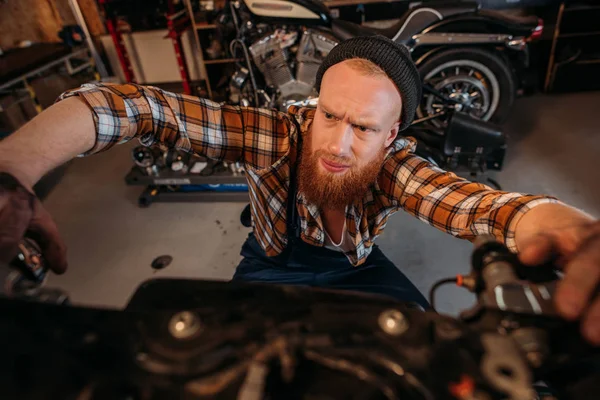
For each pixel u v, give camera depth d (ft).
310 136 2.97
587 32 9.71
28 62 9.44
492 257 1.40
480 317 1.21
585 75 10.09
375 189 3.09
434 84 8.31
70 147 2.26
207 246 6.50
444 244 6.11
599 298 1.17
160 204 7.52
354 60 2.48
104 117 2.47
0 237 1.52
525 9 10.59
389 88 2.49
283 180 3.16
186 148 3.06
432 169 2.88
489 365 1.03
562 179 7.29
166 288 1.43
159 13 10.44
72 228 7.10
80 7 11.18
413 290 3.41
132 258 6.38
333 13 10.27
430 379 1.01
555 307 1.22
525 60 8.38
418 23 7.65
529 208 2.02
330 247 3.44
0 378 1.01
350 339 1.11
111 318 1.14
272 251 3.44
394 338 1.11
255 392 0.96
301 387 1.04
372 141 2.60
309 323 1.17
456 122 6.75
